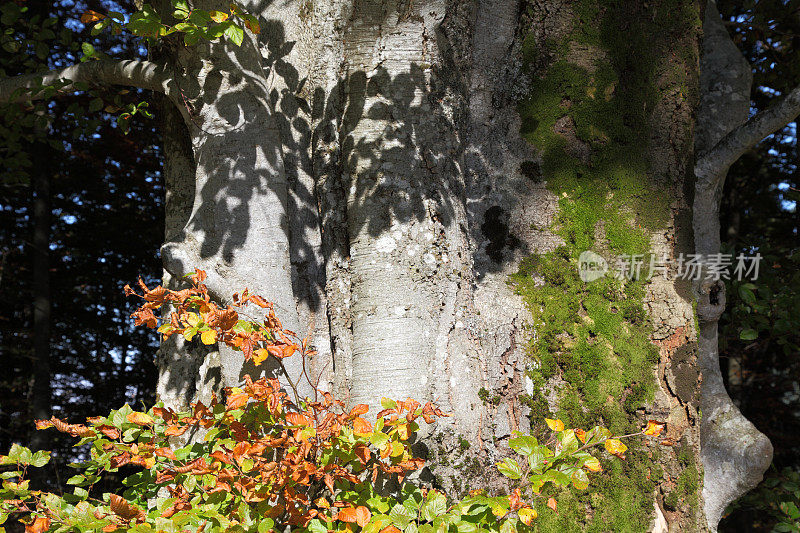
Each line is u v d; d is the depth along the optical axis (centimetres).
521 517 180
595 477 257
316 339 254
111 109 346
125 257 989
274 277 237
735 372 746
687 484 263
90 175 949
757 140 309
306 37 280
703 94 376
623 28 297
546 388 260
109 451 212
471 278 254
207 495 194
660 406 267
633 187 286
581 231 283
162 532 176
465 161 285
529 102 294
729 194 788
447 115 254
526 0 300
